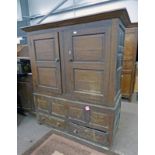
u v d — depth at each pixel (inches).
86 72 57.9
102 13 46.8
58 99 70.3
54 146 65.7
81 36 54.9
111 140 60.0
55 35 61.3
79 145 65.5
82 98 62.2
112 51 50.0
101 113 58.4
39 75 74.4
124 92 123.1
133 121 88.7
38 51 70.2
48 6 151.7
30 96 90.0
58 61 63.8
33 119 93.3
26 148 65.8
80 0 135.7
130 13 121.3
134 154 60.8
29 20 159.6
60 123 74.3
